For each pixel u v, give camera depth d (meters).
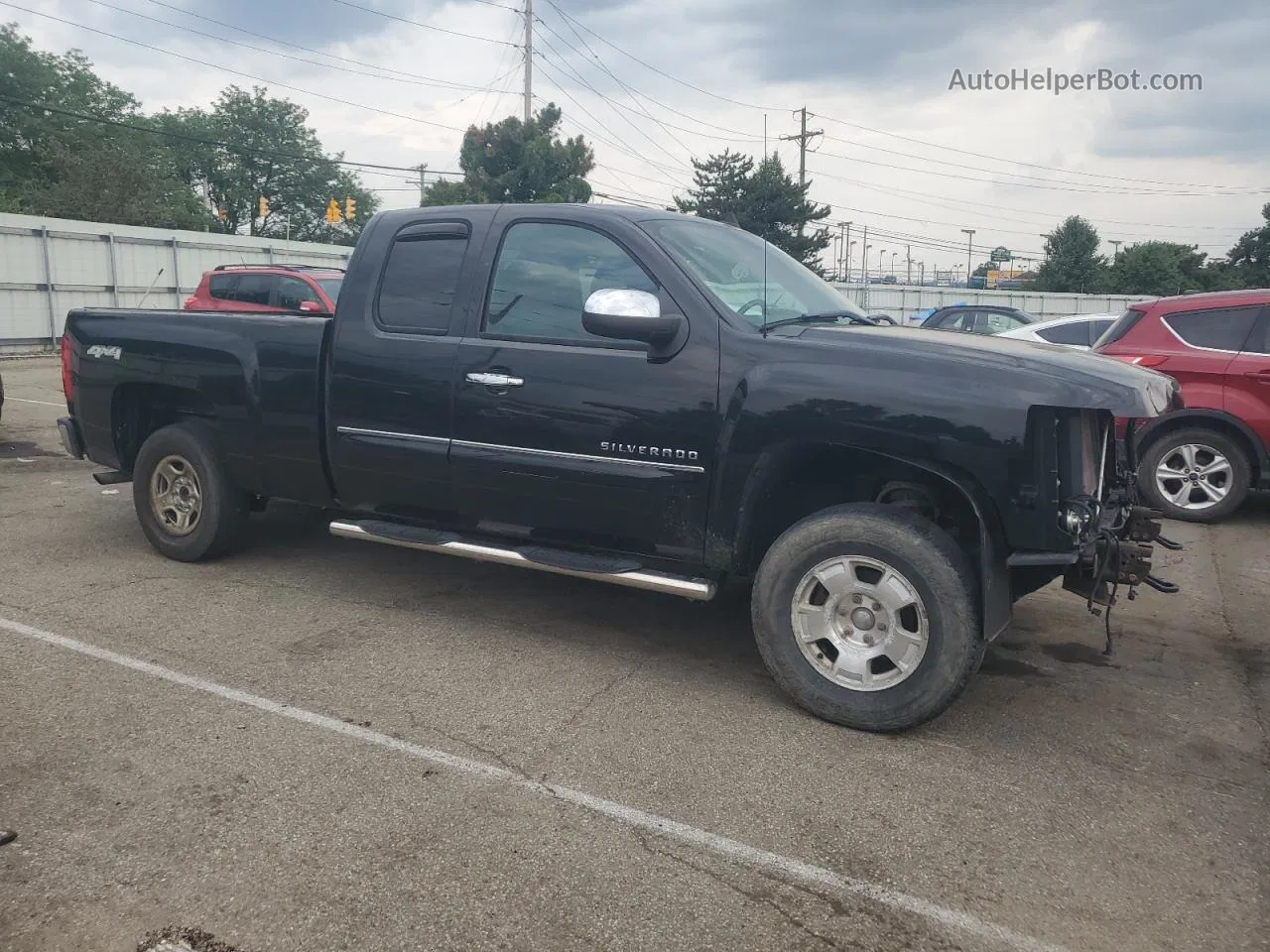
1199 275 68.38
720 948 2.48
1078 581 3.73
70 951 2.41
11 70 49.25
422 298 4.54
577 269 4.21
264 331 5.00
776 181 40.72
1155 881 2.80
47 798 3.09
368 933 2.50
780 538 3.79
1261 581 5.90
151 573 5.45
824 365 3.66
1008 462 3.38
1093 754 3.58
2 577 5.33
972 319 14.47
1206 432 7.37
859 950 2.48
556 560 4.22
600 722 3.74
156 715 3.69
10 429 10.63
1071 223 71.06
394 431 4.55
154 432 5.59
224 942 2.46
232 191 64.38
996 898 2.70
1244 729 3.83
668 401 3.90
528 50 41.75
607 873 2.77
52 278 22.41
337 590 5.25
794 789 3.26
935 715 3.60
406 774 3.29
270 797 3.13
